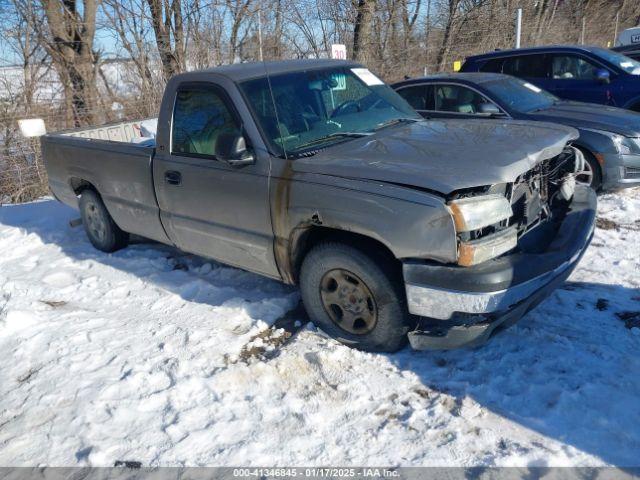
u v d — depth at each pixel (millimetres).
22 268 5816
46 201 8539
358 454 2918
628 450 2795
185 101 4422
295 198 3664
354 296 3672
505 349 3676
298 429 3125
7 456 3102
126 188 5133
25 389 3668
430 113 7520
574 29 24781
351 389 3406
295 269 3994
